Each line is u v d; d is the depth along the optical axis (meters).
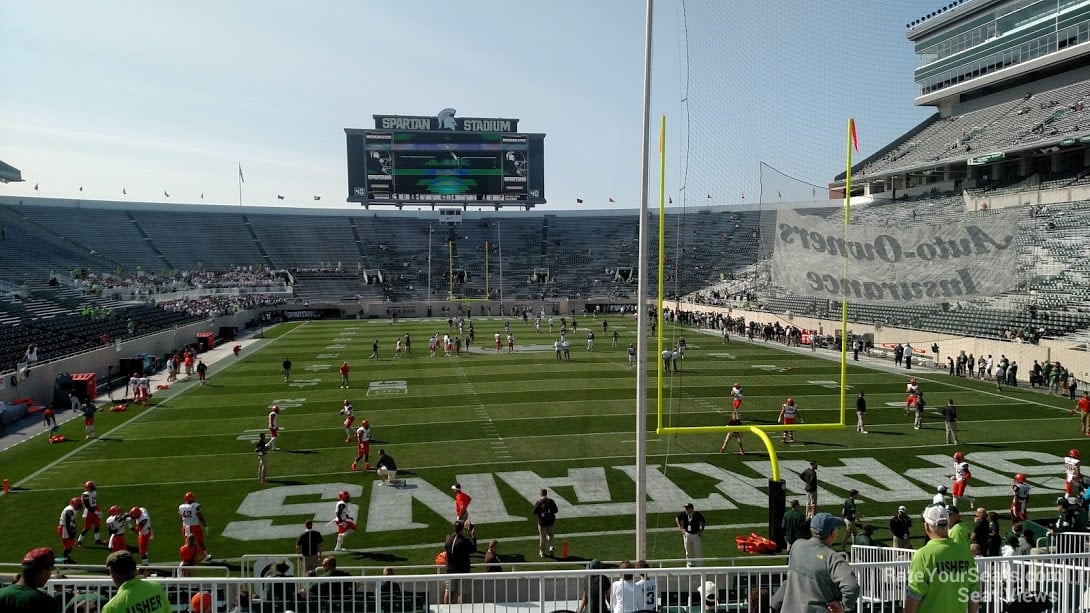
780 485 10.75
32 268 47.50
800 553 4.11
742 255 43.06
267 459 16.70
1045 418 20.28
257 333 46.69
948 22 48.12
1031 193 37.41
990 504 13.34
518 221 77.38
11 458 16.98
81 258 55.41
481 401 23.16
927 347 31.94
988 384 26.02
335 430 19.47
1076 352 24.86
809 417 20.45
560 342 32.66
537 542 11.80
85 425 19.77
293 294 61.34
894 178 48.88
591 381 26.77
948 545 4.14
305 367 31.22
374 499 13.92
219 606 7.59
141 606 4.21
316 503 13.71
